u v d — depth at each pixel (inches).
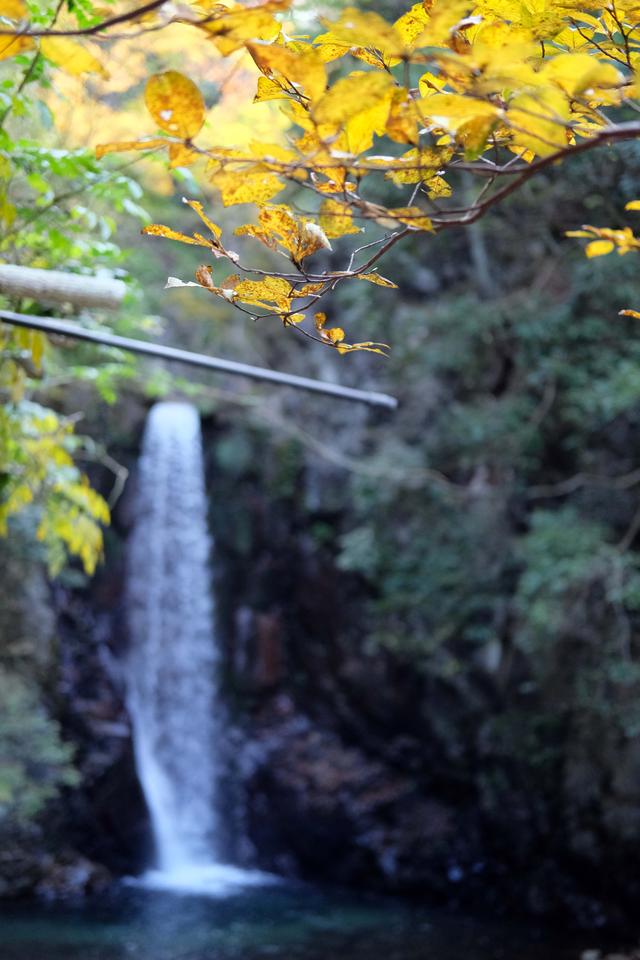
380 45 45.4
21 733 393.4
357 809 453.7
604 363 339.3
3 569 421.1
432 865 428.5
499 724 406.0
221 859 491.5
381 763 471.5
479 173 54.2
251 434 520.4
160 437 518.0
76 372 251.3
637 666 332.2
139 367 411.5
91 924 355.3
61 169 158.9
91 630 492.4
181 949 328.2
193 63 278.5
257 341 519.8
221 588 526.3
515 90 47.1
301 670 509.4
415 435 444.5
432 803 448.8
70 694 457.4
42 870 396.5
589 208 288.7
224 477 528.1
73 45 47.9
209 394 487.8
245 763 496.7
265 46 46.4
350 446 474.6
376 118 48.7
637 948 335.3
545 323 349.1
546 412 388.8
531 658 392.2
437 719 440.5
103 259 192.2
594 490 375.2
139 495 514.9
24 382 191.5
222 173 51.4
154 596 520.7
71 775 406.6
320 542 489.7
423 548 424.2
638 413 359.3
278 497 507.5
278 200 245.4
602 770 364.8
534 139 47.2
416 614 442.0
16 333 162.7
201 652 523.2
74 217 172.9
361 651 472.1
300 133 269.3
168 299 480.1
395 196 294.8
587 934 358.9
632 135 45.1
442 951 332.2
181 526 526.3
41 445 195.6
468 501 419.5
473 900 414.9
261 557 519.2
